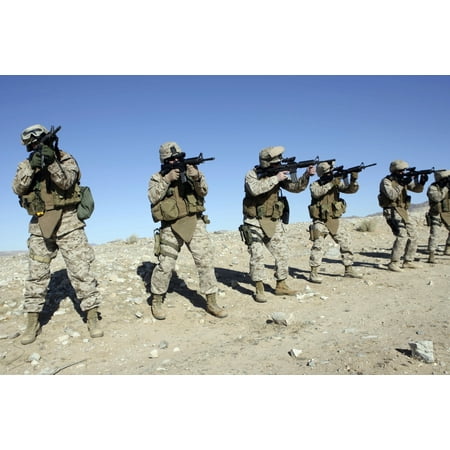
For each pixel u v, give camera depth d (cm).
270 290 709
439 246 1220
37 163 427
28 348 458
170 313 576
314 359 393
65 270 686
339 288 713
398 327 486
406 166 830
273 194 648
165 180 521
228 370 378
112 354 448
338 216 764
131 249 1084
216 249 1109
